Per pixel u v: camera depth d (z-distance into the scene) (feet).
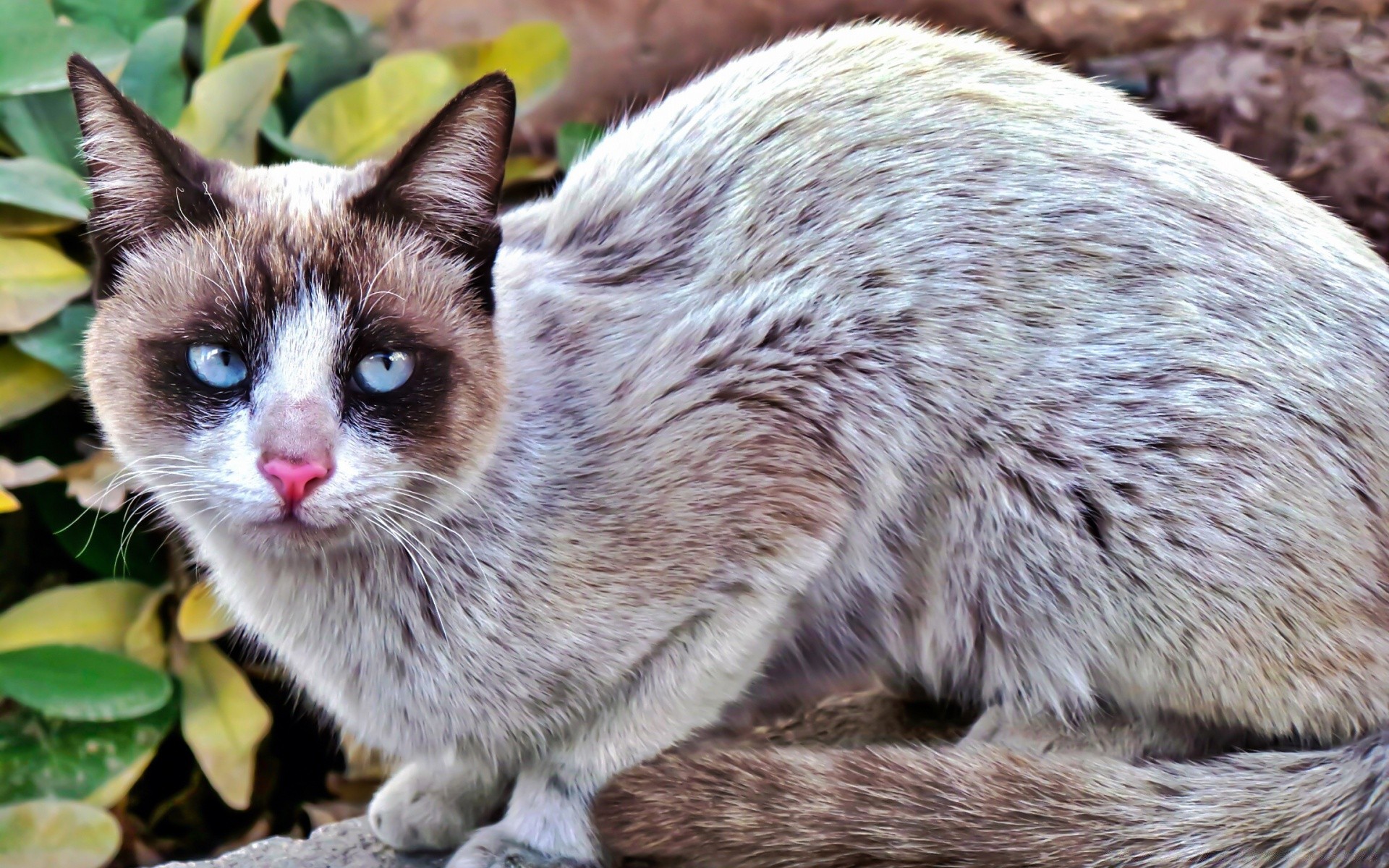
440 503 3.69
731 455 3.75
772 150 3.87
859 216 3.82
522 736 3.77
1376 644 3.75
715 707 3.78
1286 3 5.42
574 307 3.82
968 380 3.77
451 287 3.70
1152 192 3.82
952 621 3.83
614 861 3.78
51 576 4.56
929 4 5.84
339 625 3.75
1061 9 5.65
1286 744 3.79
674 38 6.08
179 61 4.53
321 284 3.64
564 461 3.74
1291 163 5.12
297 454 3.59
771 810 3.71
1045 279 3.78
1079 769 3.74
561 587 3.72
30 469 4.24
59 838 4.22
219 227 3.66
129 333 3.65
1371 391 3.77
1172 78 5.40
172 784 4.57
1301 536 3.73
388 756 3.99
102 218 3.68
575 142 4.98
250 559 3.74
